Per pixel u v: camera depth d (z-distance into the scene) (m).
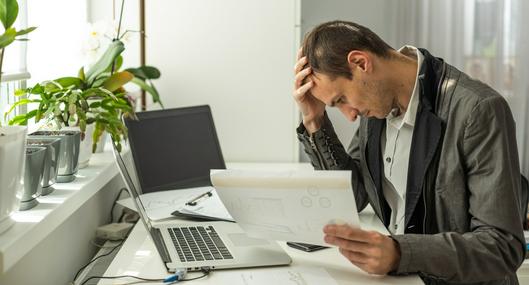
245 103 2.62
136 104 2.41
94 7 2.50
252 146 2.65
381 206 1.72
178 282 1.30
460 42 3.33
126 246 1.55
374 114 1.51
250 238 1.56
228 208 1.39
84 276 1.58
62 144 1.65
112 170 1.97
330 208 1.27
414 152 1.53
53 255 1.55
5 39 1.26
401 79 1.50
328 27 1.49
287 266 1.40
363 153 1.72
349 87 1.45
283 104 2.63
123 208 2.09
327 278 1.33
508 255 1.35
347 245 1.30
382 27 3.44
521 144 3.37
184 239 1.56
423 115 1.50
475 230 1.39
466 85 1.46
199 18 2.57
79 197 1.59
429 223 1.54
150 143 2.07
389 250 1.30
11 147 1.18
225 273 1.35
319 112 1.73
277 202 1.31
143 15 2.44
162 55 2.58
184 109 2.23
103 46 2.30
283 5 2.57
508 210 1.36
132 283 1.31
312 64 1.50
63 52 2.28
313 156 1.79
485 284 1.49
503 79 3.35
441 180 1.48
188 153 2.18
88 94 1.77
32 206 1.40
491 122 1.39
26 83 1.95
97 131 1.78
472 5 3.31
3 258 1.12
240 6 2.57
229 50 2.59
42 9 2.21
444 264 1.31
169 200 1.92
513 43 3.33
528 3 3.29
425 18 3.31
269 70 2.61
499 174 1.37
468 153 1.42
